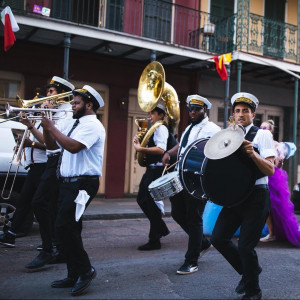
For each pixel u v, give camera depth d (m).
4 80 10.23
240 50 11.74
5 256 5.02
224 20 12.26
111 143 11.40
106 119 11.46
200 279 4.30
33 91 10.35
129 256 5.25
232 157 3.46
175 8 11.78
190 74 12.66
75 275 3.90
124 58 11.49
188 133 4.86
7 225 6.05
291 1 14.55
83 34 9.50
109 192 11.38
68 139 3.56
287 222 6.00
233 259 3.67
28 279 4.15
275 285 4.17
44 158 5.08
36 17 8.98
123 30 11.34
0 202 6.07
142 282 4.17
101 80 11.23
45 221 4.53
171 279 4.29
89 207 9.52
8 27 8.18
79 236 3.72
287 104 14.70
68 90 5.14
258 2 13.87
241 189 3.39
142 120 6.16
